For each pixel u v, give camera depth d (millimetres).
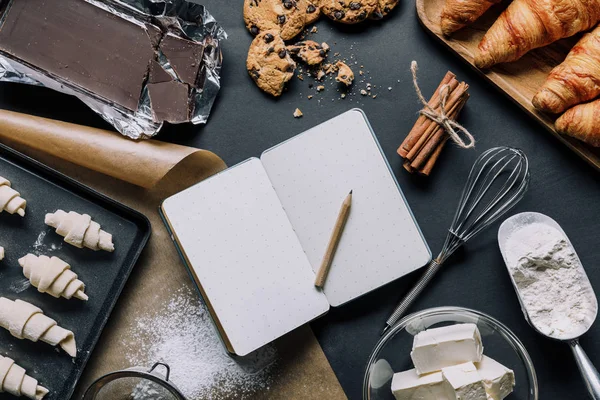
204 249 1073
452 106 1058
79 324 1116
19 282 1125
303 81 1123
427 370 1040
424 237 1105
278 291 1068
